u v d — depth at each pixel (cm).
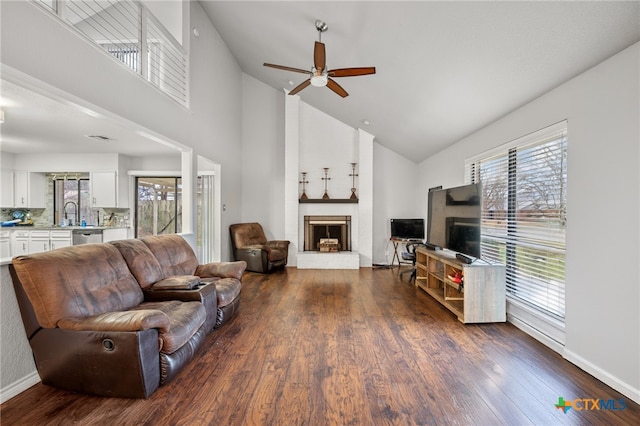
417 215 673
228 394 201
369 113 523
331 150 667
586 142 226
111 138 450
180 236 374
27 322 198
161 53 418
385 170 677
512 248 332
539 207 287
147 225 621
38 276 194
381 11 272
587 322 226
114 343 190
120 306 241
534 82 260
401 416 179
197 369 233
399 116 471
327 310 368
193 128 444
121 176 586
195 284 286
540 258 288
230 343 277
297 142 652
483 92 309
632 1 163
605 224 211
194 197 443
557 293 267
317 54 308
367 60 363
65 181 616
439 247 420
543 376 221
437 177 557
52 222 616
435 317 344
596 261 218
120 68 293
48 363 199
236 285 347
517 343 277
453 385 211
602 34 190
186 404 191
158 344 207
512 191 331
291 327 315
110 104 279
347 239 672
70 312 202
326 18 329
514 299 323
